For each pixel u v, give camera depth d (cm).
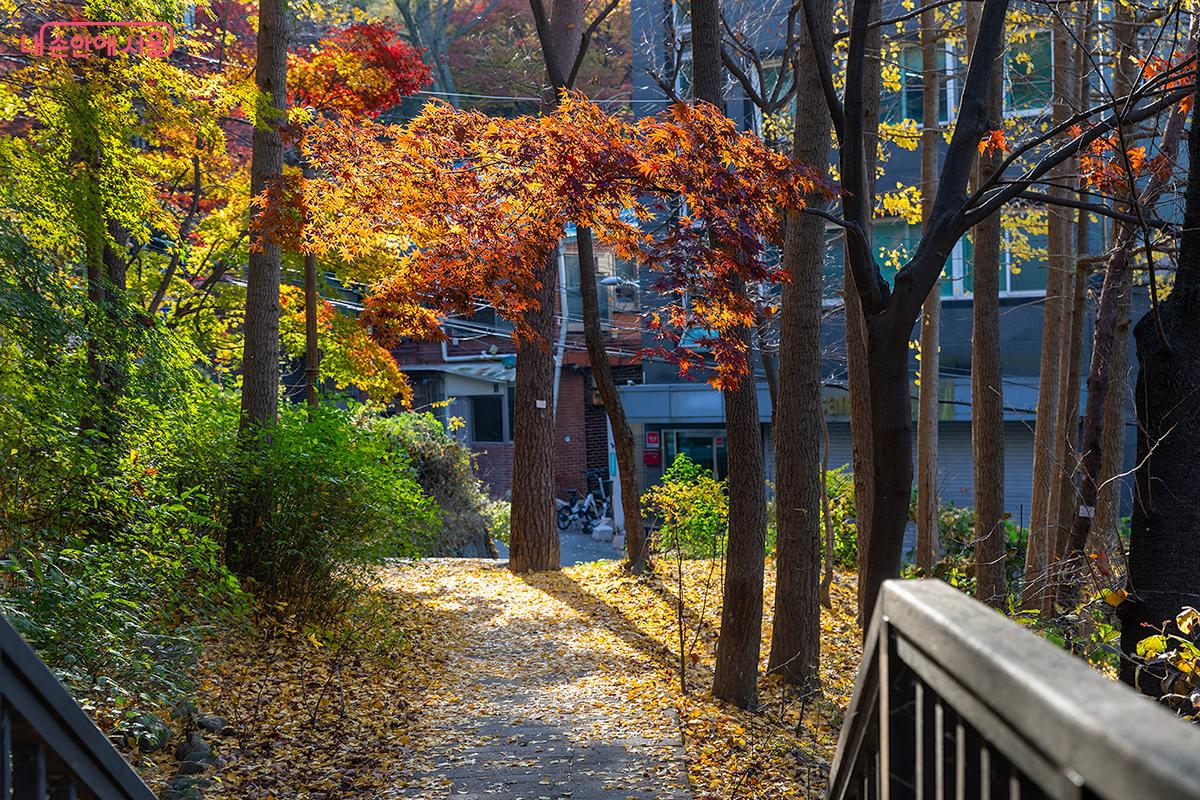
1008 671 93
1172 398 546
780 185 642
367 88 1554
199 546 841
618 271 2723
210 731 708
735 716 868
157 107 1073
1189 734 72
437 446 2119
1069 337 1345
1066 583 717
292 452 1048
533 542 1628
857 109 655
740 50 1455
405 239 854
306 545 1051
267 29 1185
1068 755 79
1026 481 2117
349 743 746
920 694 128
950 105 1989
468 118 732
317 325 1594
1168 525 544
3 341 771
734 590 924
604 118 690
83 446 772
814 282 996
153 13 1039
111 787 183
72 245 1002
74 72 1015
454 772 694
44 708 162
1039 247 1997
